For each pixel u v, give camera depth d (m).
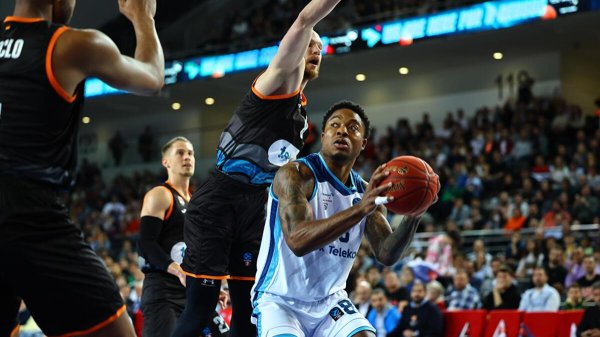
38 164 2.98
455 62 22.25
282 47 4.50
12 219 2.94
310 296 4.04
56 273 3.01
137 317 10.02
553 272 11.23
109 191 24.80
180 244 6.16
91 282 3.07
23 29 3.02
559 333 8.88
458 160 18.53
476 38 19.88
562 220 13.66
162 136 26.64
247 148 4.83
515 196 15.45
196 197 5.11
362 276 11.51
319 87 25.25
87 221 22.16
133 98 25.59
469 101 22.77
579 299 9.69
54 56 2.96
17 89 2.96
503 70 22.14
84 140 30.08
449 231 13.49
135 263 13.48
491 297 10.12
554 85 21.27
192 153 6.29
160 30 27.00
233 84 24.05
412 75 23.70
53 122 3.00
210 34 25.84
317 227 3.49
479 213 15.43
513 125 18.97
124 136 29.17
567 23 18.62
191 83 23.94
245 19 24.77
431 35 18.73
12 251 2.94
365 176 19.55
